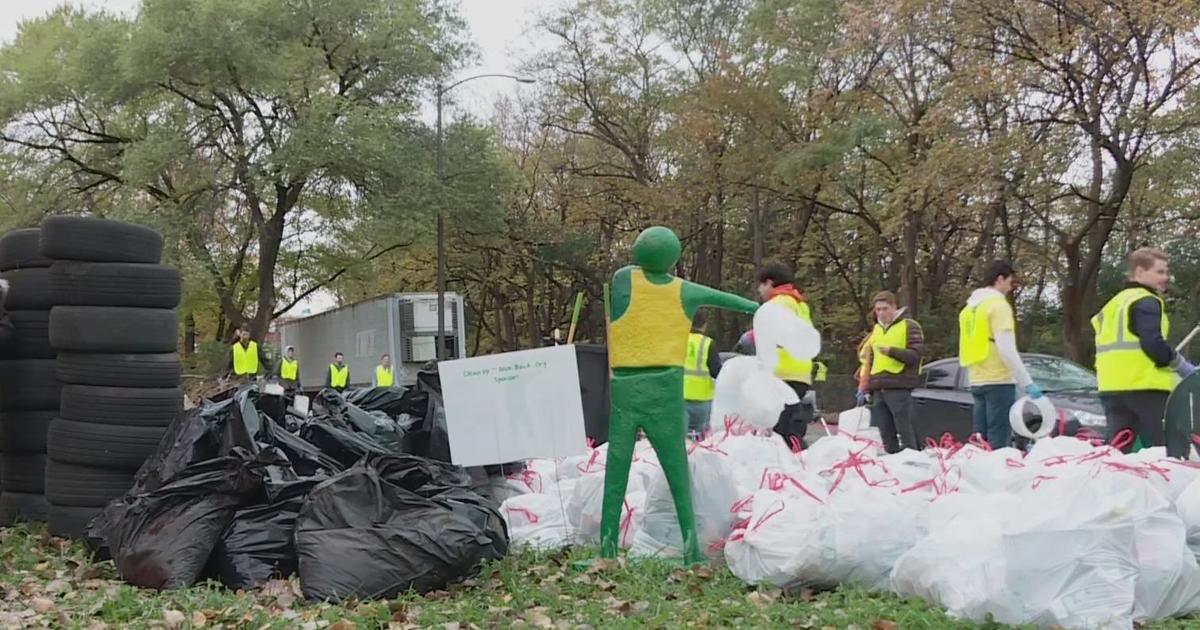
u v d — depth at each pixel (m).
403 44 34.44
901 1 21.69
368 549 5.18
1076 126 21.83
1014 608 4.45
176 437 6.77
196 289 32.97
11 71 34.47
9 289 7.93
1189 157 24.02
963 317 8.12
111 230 7.42
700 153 33.94
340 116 32.66
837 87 30.31
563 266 44.38
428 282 49.75
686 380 9.29
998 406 7.86
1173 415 5.90
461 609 4.96
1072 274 24.50
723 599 5.09
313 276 40.41
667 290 5.89
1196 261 31.39
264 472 5.86
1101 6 19.50
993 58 21.73
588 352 10.14
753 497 5.80
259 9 31.86
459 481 6.11
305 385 41.62
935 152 22.45
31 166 35.41
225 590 5.51
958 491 5.64
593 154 43.22
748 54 31.00
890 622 4.52
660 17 37.03
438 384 8.13
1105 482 4.73
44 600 5.27
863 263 41.72
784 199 33.44
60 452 7.25
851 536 5.12
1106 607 4.37
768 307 6.29
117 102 33.12
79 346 7.23
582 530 6.46
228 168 33.88
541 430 6.04
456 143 36.28
